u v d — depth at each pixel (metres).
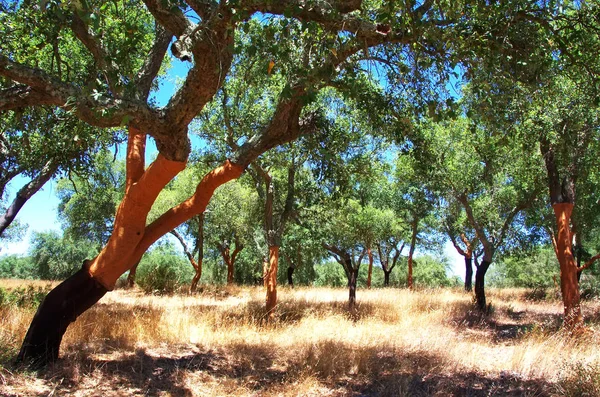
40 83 4.19
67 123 8.34
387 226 19.70
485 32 4.55
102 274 5.63
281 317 10.34
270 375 5.88
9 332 6.54
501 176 13.72
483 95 4.94
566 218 9.59
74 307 5.59
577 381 5.05
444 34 4.19
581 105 7.94
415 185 16.36
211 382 5.45
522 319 12.07
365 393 5.24
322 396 5.12
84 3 3.06
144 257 30.81
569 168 9.47
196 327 8.23
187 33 4.34
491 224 14.56
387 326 9.68
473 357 6.88
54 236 39.19
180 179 20.75
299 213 13.04
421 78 4.88
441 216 17.17
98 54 5.48
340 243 18.92
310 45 4.30
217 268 35.91
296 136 6.69
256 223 19.61
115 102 4.27
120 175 23.06
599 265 21.06
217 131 11.34
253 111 10.95
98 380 5.16
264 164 11.27
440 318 10.84
